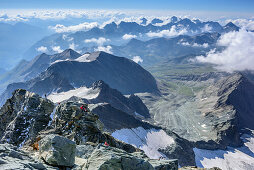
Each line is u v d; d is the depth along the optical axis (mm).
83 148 31562
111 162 19594
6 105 63406
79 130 47031
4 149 19703
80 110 50062
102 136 47906
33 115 54688
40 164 18453
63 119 49781
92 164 19906
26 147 34125
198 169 35156
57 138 22484
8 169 15180
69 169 21688
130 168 20016
